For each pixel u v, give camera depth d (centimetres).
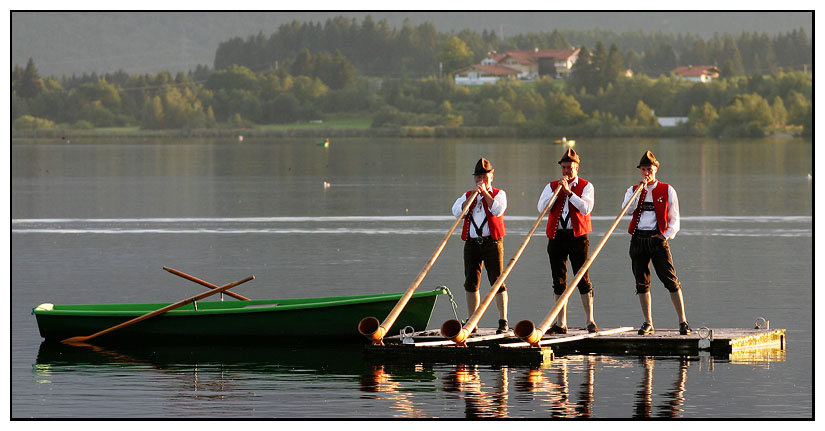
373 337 1866
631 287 2641
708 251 3441
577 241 1992
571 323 2200
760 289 2634
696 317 2259
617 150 15250
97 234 4109
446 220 4653
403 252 3450
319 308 2039
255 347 2016
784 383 1689
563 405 1568
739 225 4356
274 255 3391
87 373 1789
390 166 10600
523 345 1861
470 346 1866
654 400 1592
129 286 2750
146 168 10344
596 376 1741
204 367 1831
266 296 2594
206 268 3086
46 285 2762
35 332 2172
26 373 1791
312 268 3072
